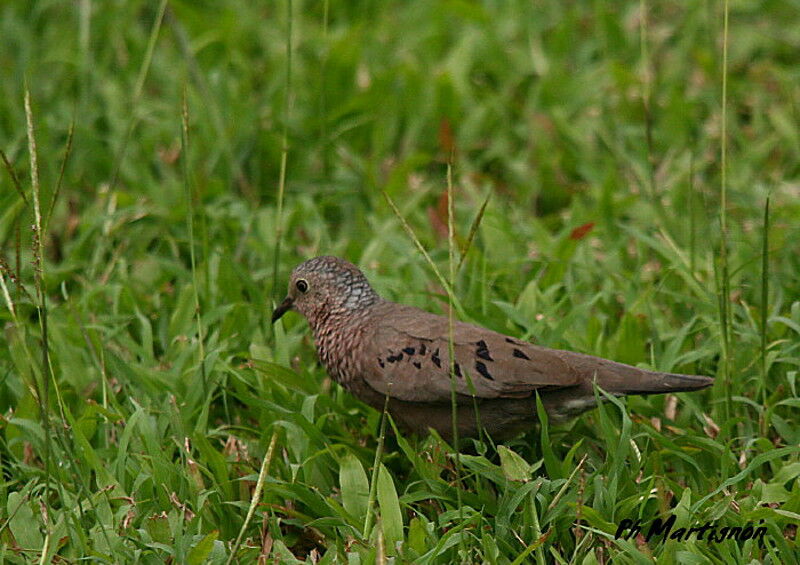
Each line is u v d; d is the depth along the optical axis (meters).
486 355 8.57
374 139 13.94
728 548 7.77
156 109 14.17
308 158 13.66
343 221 12.99
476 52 15.43
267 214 12.45
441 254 11.60
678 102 13.95
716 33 15.48
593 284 11.45
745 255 11.31
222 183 12.84
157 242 12.31
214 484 8.52
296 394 9.53
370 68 15.50
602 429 8.77
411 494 8.33
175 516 8.06
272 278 11.05
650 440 9.02
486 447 8.68
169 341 10.60
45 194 12.62
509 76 15.19
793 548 7.88
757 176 13.49
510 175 13.66
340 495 8.77
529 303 10.54
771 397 9.43
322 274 9.34
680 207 12.55
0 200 12.45
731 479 8.14
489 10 16.66
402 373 8.77
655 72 15.21
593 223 11.29
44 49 15.47
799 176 13.48
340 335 9.23
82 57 14.35
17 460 9.07
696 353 9.69
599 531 7.73
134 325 10.98
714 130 14.06
